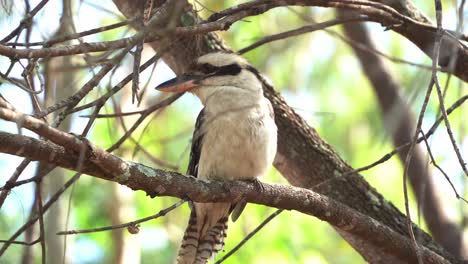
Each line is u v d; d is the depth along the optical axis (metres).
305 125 10.59
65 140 6.43
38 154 6.61
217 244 10.38
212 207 10.08
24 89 7.27
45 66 8.97
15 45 7.50
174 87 10.06
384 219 10.34
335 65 15.88
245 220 14.46
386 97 13.38
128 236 14.01
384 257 10.26
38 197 7.54
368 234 9.02
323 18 15.09
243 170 9.68
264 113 9.70
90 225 14.67
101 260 14.58
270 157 9.73
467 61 9.63
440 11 7.73
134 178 7.25
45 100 8.86
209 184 8.02
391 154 8.53
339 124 15.61
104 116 8.66
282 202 8.59
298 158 10.43
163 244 15.13
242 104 9.65
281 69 15.27
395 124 7.25
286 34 9.55
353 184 10.45
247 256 14.27
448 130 7.12
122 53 7.23
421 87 7.41
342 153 15.36
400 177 14.96
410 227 7.66
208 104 9.84
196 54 10.34
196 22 9.28
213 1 13.62
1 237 12.86
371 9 9.13
